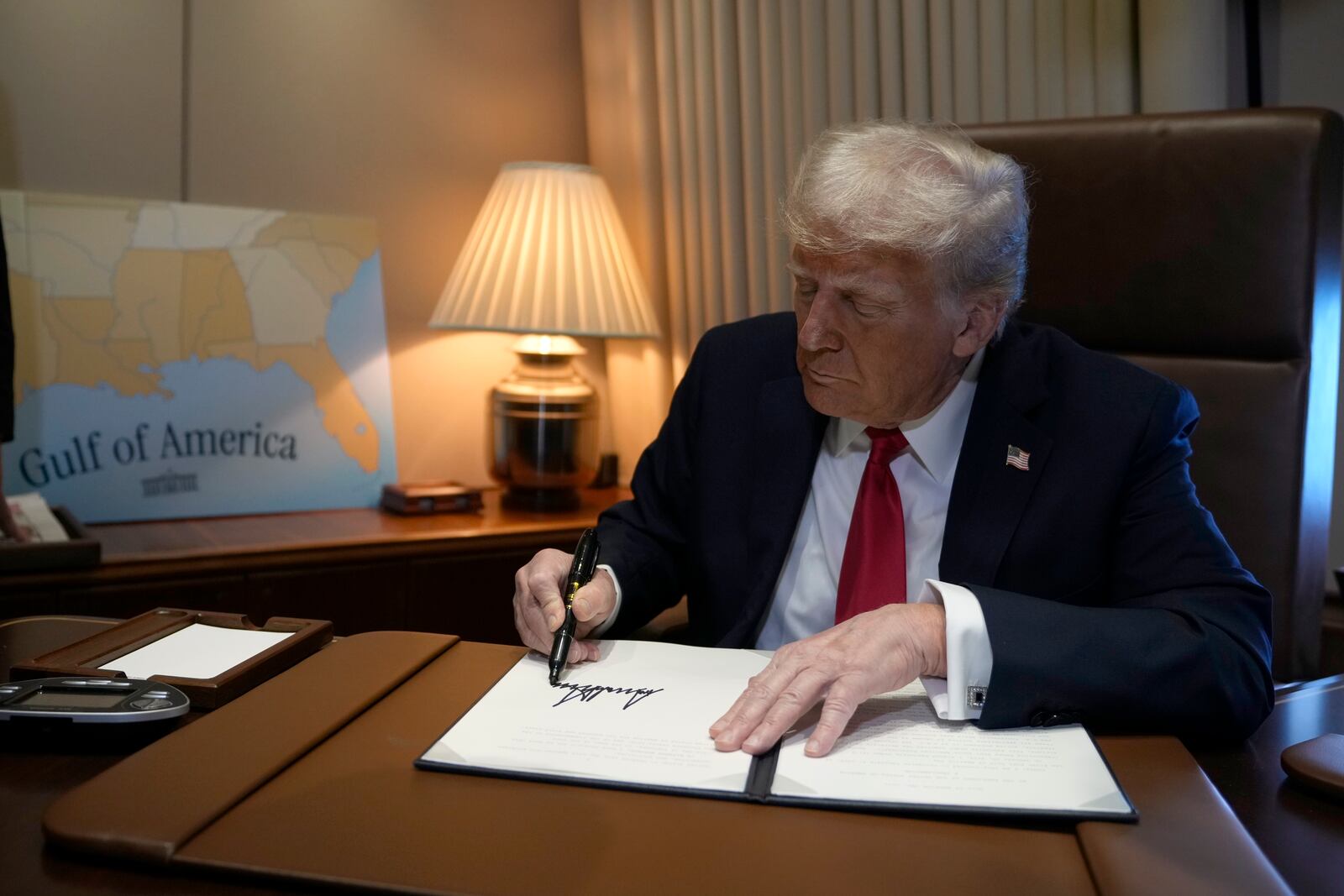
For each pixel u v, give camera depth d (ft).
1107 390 3.90
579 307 7.55
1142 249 4.59
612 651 3.34
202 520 7.51
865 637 2.85
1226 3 6.36
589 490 8.90
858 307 3.41
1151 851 2.11
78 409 7.21
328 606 6.80
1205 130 4.46
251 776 2.39
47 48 7.20
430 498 7.78
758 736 2.59
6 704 2.68
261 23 7.88
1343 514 6.51
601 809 2.30
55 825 2.15
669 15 8.45
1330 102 6.39
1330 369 4.50
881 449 3.98
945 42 7.05
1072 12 6.52
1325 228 4.33
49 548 5.88
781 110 8.04
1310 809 2.51
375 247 8.33
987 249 3.45
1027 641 2.84
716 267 8.48
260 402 7.79
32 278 7.10
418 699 2.93
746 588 4.17
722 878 2.02
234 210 7.80
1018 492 3.79
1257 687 3.01
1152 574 3.57
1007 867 2.09
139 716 2.65
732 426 4.38
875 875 2.04
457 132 8.67
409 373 8.58
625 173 8.84
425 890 1.96
